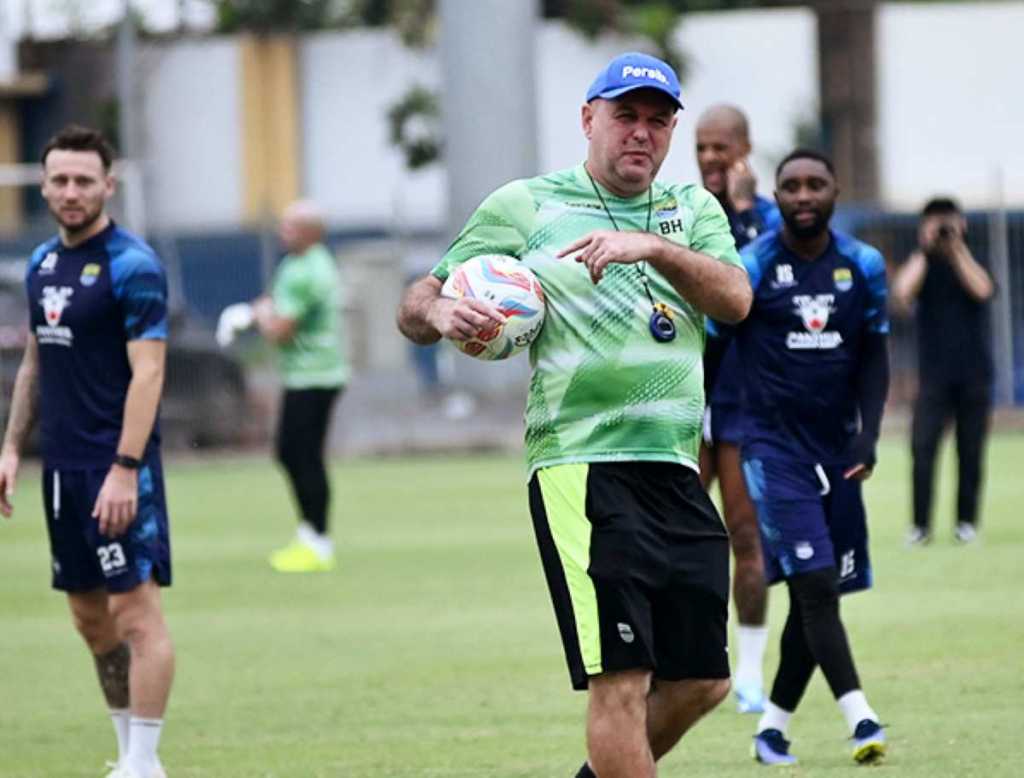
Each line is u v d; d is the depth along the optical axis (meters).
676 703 24.95
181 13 158.38
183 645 45.16
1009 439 96.38
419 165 155.00
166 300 31.25
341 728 35.47
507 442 98.75
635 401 24.58
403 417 109.12
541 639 44.66
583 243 23.62
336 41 157.00
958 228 58.34
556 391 24.69
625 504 24.38
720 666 24.72
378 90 157.12
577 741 33.75
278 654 43.66
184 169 156.88
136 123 132.12
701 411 25.06
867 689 37.41
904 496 73.12
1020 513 66.75
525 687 38.97
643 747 24.02
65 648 45.78
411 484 83.19
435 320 24.53
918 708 35.50
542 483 24.78
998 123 145.88
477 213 25.20
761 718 34.59
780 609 48.00
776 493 32.00
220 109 157.00
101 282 30.89
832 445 32.50
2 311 93.69
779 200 32.50
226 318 59.53
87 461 31.09
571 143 152.00
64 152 30.83
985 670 38.97
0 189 152.50
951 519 65.94
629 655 23.95
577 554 24.27
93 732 36.34
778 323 32.47
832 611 31.48
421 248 143.75
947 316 59.06
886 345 32.81
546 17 157.62
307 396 58.06
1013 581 51.12
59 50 159.00
